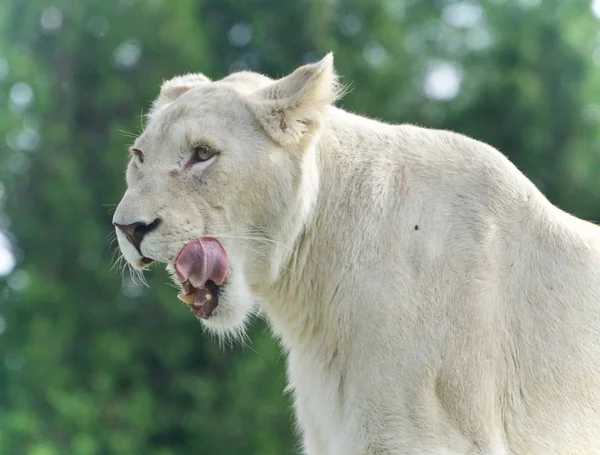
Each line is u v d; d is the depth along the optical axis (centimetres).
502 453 1852
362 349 1858
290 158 1894
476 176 1934
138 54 8869
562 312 1892
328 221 1939
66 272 8131
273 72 8869
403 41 9775
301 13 8906
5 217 8225
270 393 6912
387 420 1822
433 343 1828
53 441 6719
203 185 1855
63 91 8831
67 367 7531
